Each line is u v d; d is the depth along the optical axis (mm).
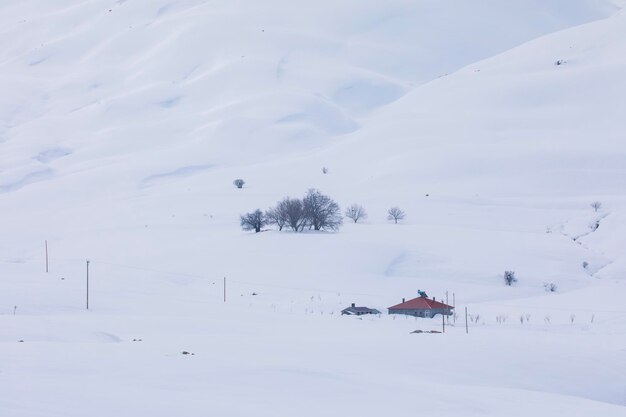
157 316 85312
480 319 96125
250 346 56562
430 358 54156
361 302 108125
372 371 48719
